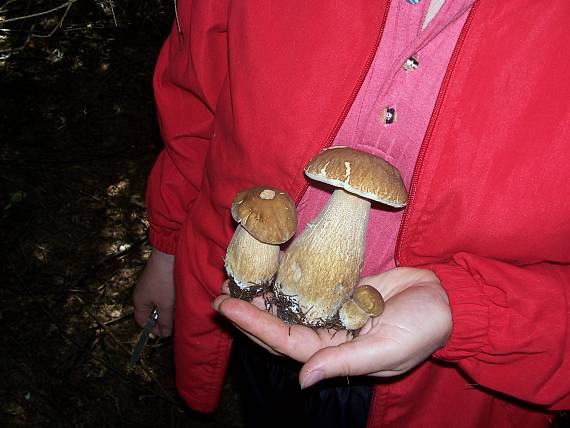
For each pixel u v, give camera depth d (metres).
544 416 0.42
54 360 0.78
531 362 0.31
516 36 0.29
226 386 0.81
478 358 0.32
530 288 0.30
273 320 0.30
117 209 0.99
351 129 0.34
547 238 0.32
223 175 0.39
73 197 0.99
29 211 0.95
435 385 0.41
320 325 0.36
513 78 0.29
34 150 1.05
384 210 0.36
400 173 0.34
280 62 0.33
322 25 0.32
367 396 0.46
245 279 0.37
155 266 0.53
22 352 0.77
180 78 0.41
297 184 0.36
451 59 0.30
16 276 0.86
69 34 1.28
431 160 0.31
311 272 0.35
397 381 0.40
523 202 0.31
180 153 0.44
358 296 0.33
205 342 0.47
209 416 0.78
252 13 0.34
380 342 0.28
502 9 0.28
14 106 1.12
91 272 0.89
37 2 1.26
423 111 0.32
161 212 0.48
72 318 0.83
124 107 1.19
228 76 0.37
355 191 0.32
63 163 1.04
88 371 0.78
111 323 0.84
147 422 0.75
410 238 0.34
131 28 1.35
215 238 0.41
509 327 0.30
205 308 0.44
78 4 1.31
